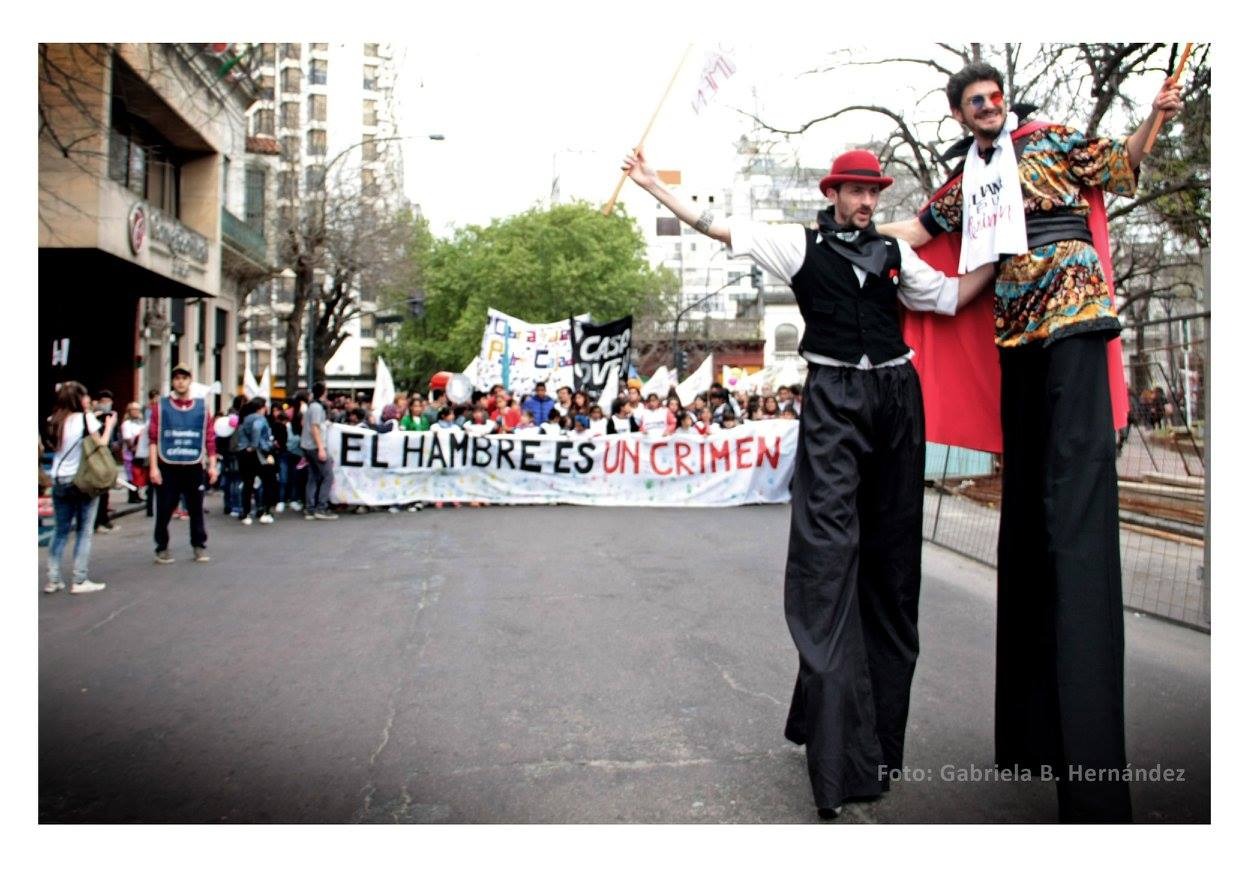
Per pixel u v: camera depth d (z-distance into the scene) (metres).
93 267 18.70
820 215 3.72
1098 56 12.38
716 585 7.70
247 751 4.09
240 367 55.19
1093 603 3.06
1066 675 3.05
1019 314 3.43
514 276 49.56
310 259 30.77
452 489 14.41
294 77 63.19
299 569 8.73
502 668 5.30
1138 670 5.21
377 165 37.84
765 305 63.16
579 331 18.98
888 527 3.62
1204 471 6.55
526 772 3.81
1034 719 3.53
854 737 3.41
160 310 24.25
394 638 6.02
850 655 3.41
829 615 3.39
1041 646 3.51
